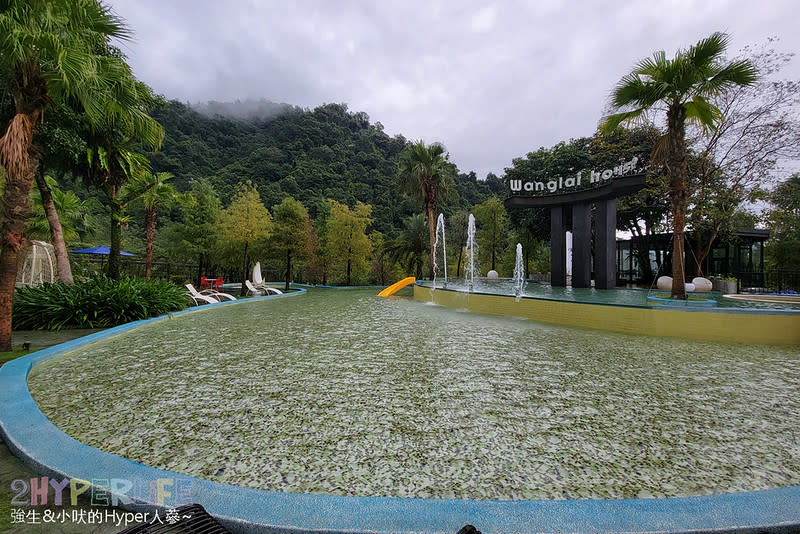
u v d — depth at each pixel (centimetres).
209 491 169
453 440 237
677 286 836
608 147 1630
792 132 1173
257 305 1205
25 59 450
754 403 305
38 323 678
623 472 200
